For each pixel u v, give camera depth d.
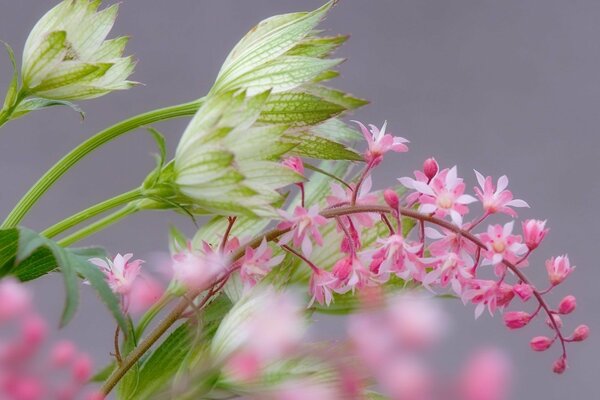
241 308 0.35
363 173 0.36
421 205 0.36
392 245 0.35
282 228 0.36
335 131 0.36
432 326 0.31
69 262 0.33
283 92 0.36
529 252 0.35
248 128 0.35
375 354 0.31
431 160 0.36
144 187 0.36
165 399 0.36
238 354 0.34
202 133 0.36
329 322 0.36
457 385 0.31
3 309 0.33
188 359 0.35
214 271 0.36
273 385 0.34
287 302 0.35
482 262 0.35
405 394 0.31
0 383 0.33
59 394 0.33
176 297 0.36
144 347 0.35
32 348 0.33
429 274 0.35
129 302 0.36
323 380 0.33
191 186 0.36
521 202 0.35
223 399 0.35
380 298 0.35
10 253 0.36
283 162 0.36
